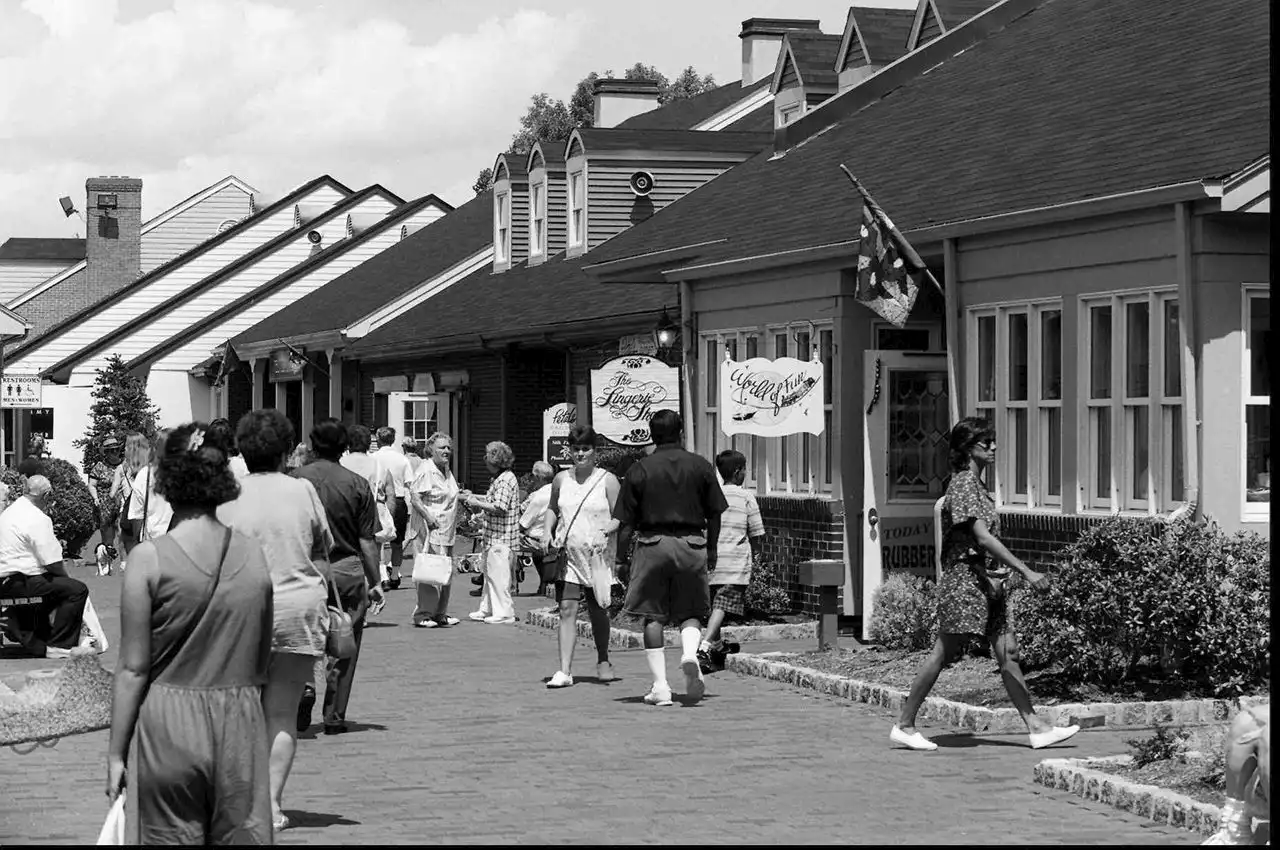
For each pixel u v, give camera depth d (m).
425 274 44.16
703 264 21.33
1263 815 8.93
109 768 7.70
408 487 26.70
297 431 51.56
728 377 18.73
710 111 42.38
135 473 27.73
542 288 36.03
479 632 20.75
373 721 13.94
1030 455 16.59
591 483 16.05
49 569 18.36
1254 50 17.66
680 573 14.77
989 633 12.45
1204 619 13.26
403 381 42.38
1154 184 14.48
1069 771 11.03
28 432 57.91
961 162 19.53
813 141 26.50
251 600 7.79
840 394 19.17
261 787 7.81
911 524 18.86
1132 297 15.27
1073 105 19.41
